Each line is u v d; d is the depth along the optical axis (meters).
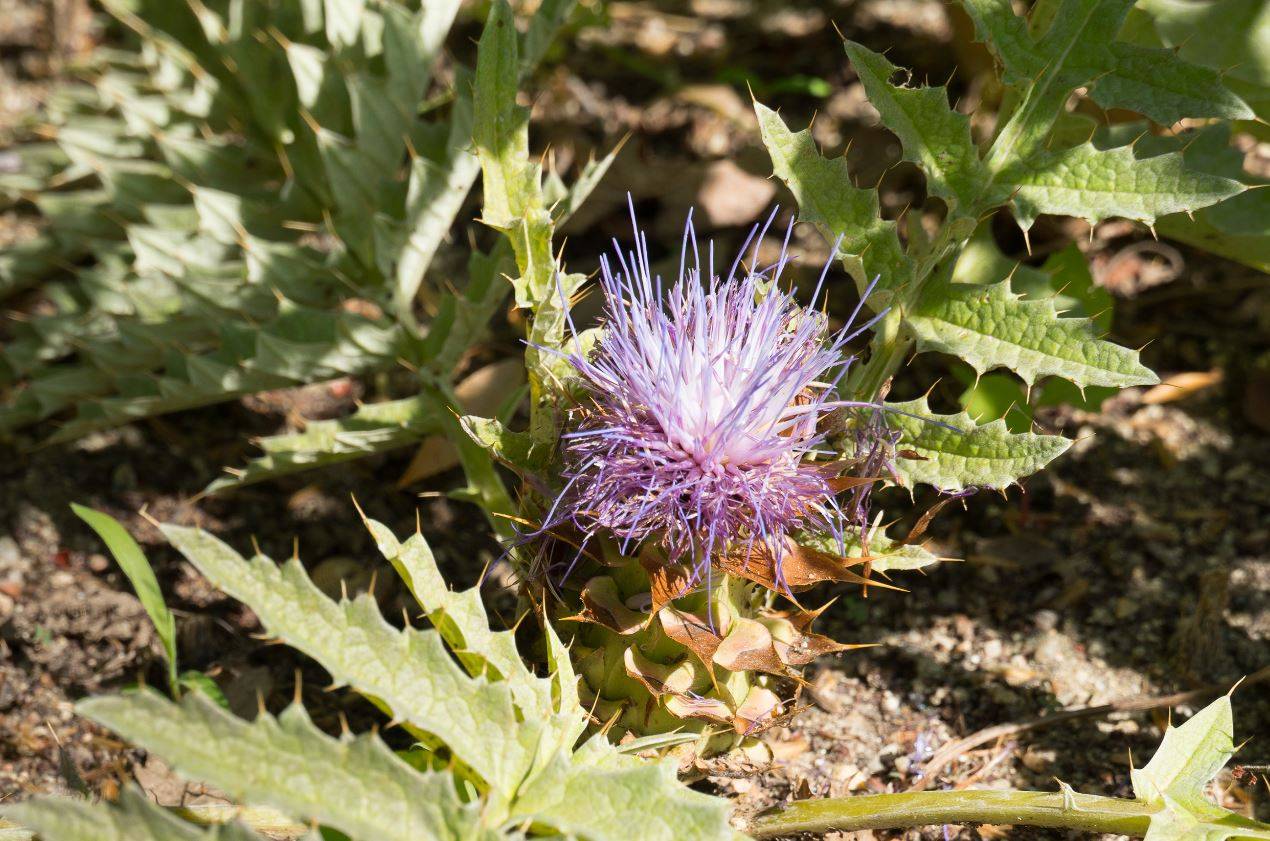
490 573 2.47
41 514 2.62
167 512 2.63
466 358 2.87
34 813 1.25
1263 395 2.73
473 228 3.28
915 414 1.72
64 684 2.30
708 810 1.43
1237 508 2.57
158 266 2.62
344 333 2.35
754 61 3.70
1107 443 2.71
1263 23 2.16
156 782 2.11
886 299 1.75
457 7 2.55
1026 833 1.98
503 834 1.39
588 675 1.72
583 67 3.72
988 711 2.22
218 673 2.30
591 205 3.15
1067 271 2.37
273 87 2.73
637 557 1.64
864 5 3.82
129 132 3.01
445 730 1.51
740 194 3.12
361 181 2.50
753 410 1.59
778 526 1.60
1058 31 1.80
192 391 2.44
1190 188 1.71
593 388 1.69
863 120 3.42
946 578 2.48
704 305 1.70
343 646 1.48
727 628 1.65
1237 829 1.54
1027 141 1.80
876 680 2.29
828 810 1.75
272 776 1.36
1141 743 2.15
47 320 2.74
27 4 3.99
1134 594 2.42
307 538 2.58
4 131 3.53
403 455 2.77
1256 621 2.33
